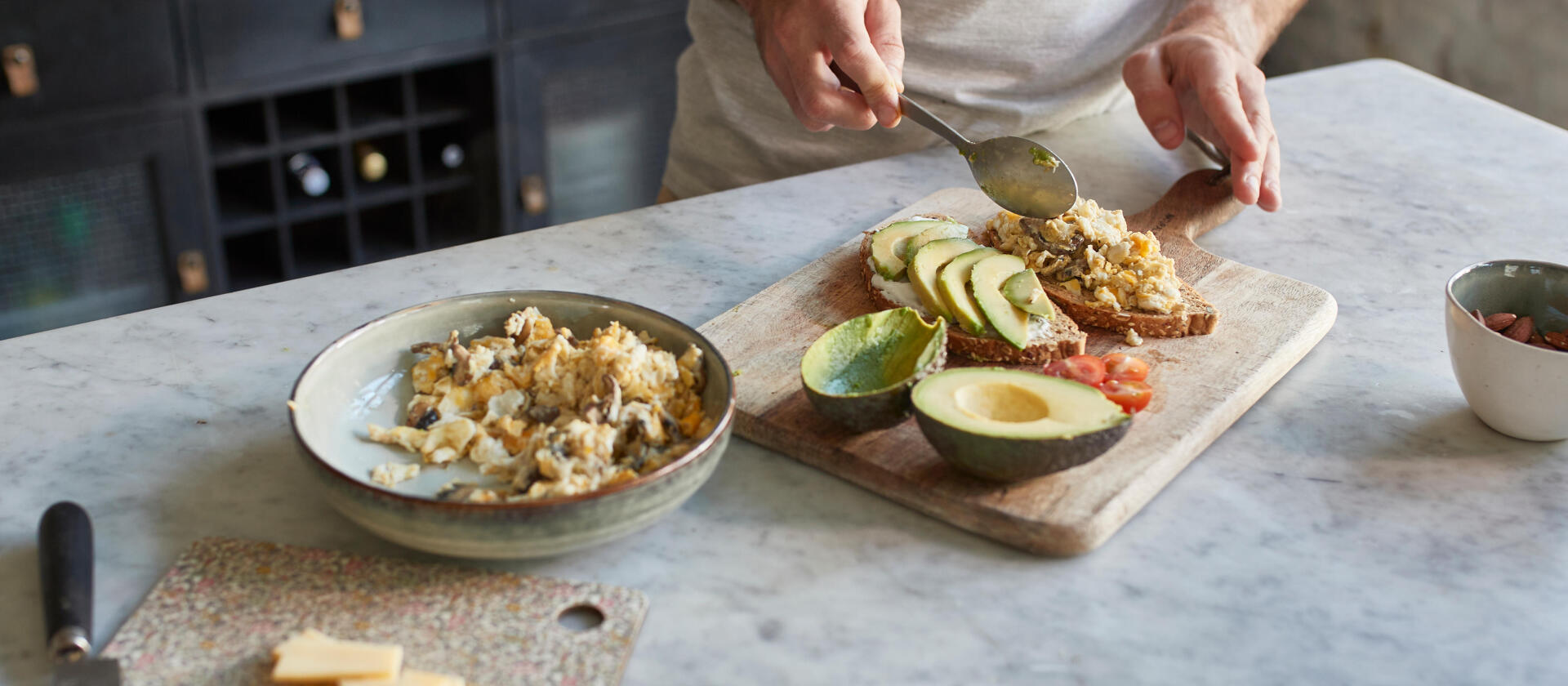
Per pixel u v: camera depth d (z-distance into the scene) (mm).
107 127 2627
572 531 880
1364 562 991
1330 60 3307
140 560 951
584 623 897
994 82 1928
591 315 1164
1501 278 1188
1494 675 876
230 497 1034
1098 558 992
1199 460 1126
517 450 1035
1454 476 1104
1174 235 1520
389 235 3326
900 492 1043
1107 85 1977
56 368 1219
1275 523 1037
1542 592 960
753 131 1994
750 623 909
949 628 910
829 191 1722
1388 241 1593
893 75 1532
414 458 1043
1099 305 1314
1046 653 887
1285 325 1312
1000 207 1602
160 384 1200
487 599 903
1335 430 1175
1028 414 1029
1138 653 889
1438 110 2039
